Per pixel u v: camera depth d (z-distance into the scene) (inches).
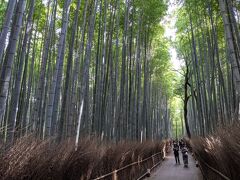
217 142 142.1
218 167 151.2
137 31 498.9
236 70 223.3
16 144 93.4
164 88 1133.7
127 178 242.2
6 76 143.3
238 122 123.6
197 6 473.4
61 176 115.0
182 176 350.3
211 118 484.1
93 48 573.9
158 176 352.2
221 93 467.8
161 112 1304.1
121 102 399.5
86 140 165.0
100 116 376.5
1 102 138.1
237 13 383.9
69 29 450.6
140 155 323.9
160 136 1243.8
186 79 781.9
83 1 397.7
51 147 125.3
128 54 513.7
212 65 473.1
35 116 349.7
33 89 658.8
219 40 513.0
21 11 158.9
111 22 426.6
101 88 366.6
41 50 581.0
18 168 87.2
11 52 148.9
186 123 805.2
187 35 703.7
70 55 294.4
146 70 599.2
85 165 140.4
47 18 463.5
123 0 486.9
